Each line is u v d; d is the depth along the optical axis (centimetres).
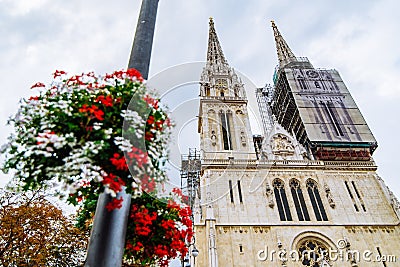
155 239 688
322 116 4869
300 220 3597
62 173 482
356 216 3653
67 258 1586
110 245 467
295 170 4050
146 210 658
